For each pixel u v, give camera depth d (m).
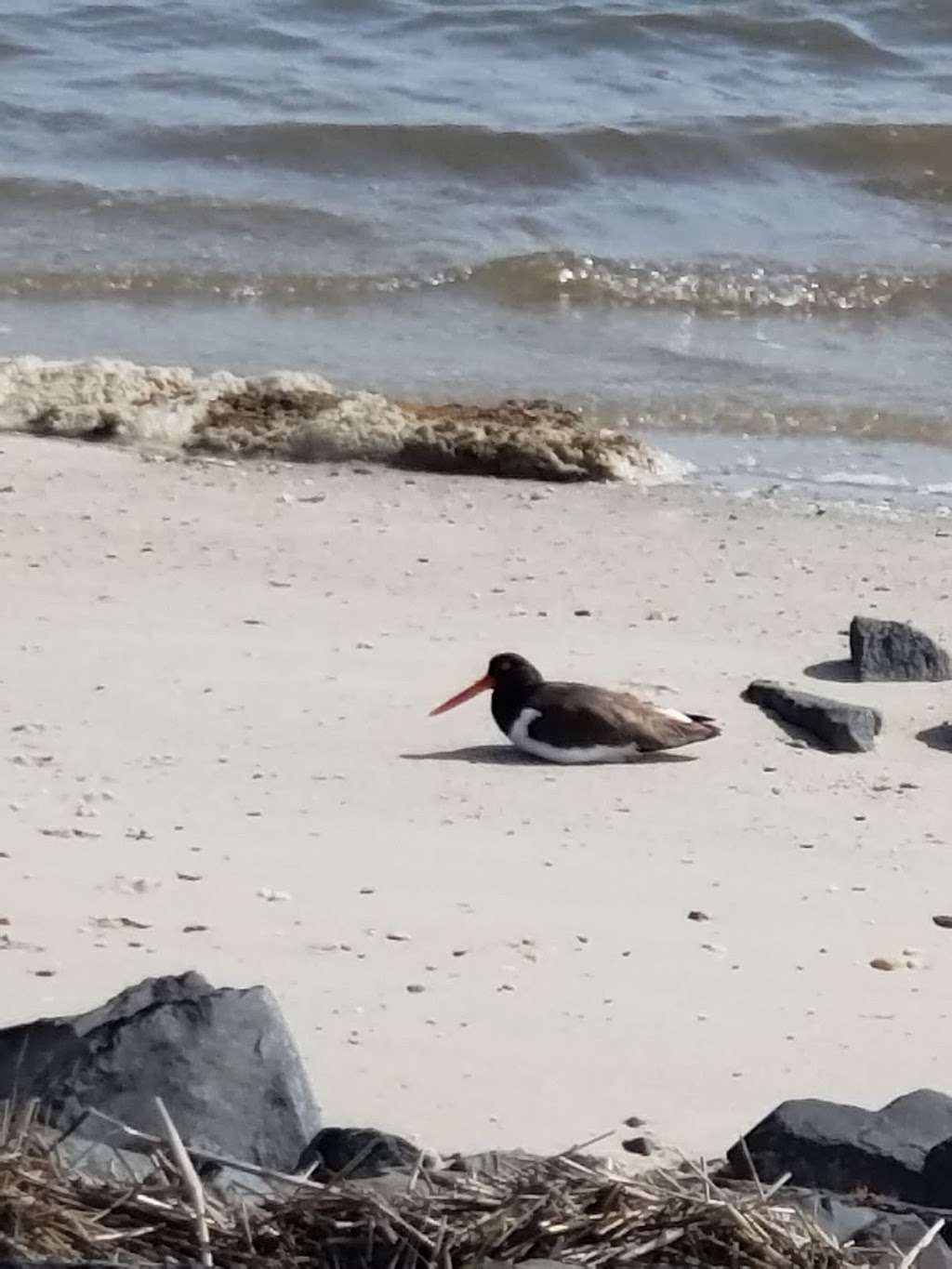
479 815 9.34
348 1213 4.88
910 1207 5.50
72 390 15.81
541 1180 5.02
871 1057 7.10
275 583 12.38
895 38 28.33
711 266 20.44
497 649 11.48
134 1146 5.62
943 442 16.20
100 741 9.94
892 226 22.17
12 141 23.48
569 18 28.33
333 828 9.05
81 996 7.23
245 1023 6.04
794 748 10.35
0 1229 4.76
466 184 22.84
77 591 12.08
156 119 24.20
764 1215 4.95
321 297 19.61
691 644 11.69
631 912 8.29
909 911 8.44
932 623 12.09
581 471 14.85
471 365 17.75
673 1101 6.71
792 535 13.62
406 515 13.77
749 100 25.89
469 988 7.48
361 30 28.17
